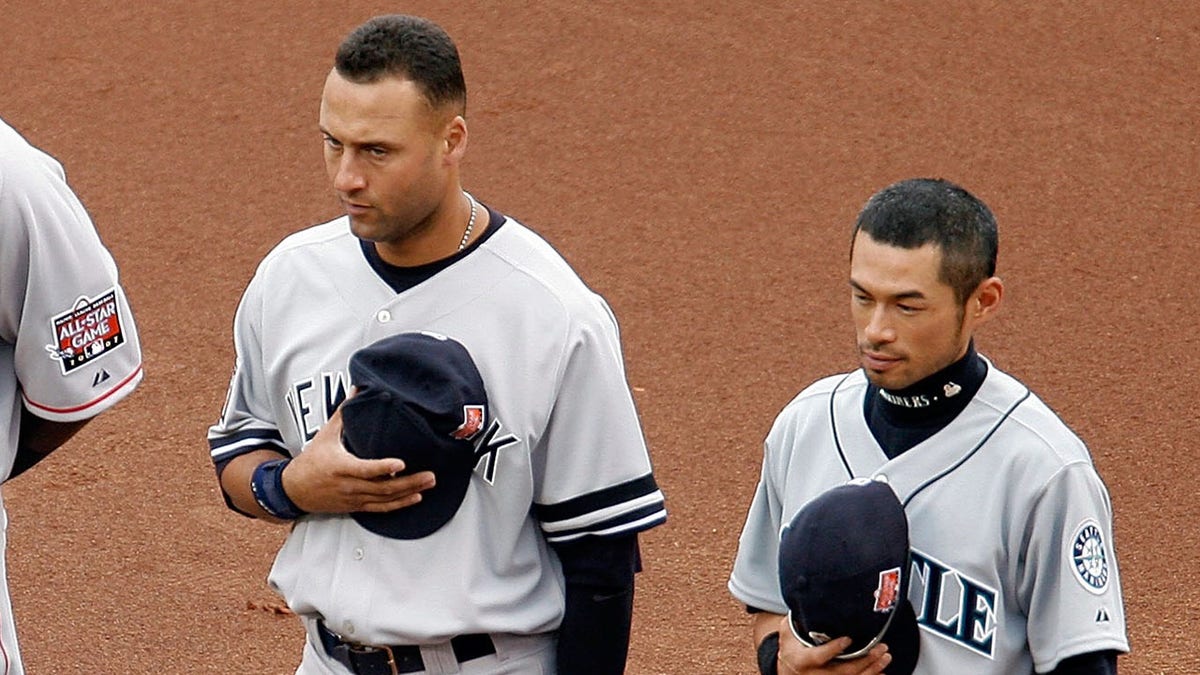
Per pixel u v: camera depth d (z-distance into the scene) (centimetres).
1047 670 1155
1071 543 1142
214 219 3706
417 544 1238
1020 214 3678
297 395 1293
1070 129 4119
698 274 3391
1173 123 4147
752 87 4400
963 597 1172
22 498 2508
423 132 1178
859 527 1141
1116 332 3111
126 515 2467
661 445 2673
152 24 4922
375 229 1207
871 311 1147
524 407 1230
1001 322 3156
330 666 1313
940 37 4662
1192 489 2522
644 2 4931
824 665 1166
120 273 3403
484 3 4966
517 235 1284
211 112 4353
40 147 4159
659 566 2308
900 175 3906
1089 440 2697
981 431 1180
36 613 2200
